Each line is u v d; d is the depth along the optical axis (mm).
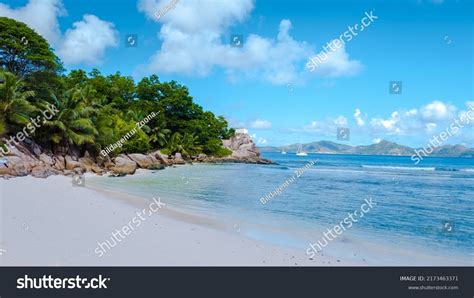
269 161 88125
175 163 59219
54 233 10055
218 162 75250
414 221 15609
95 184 25688
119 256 8609
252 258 9195
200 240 10648
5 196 16234
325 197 23125
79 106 38594
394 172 55812
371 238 12320
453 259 10094
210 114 85562
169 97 71812
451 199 23422
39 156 32375
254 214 16094
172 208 16562
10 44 35094
